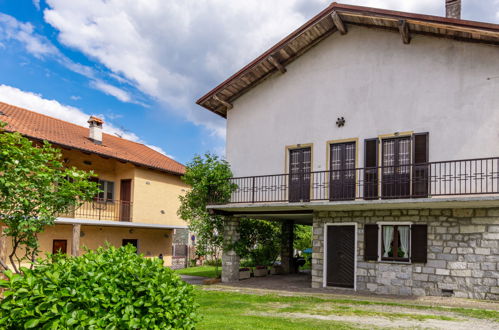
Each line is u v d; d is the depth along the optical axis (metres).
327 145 12.09
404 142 10.91
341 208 11.40
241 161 13.65
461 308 8.53
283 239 17.88
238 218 14.49
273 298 10.11
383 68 11.46
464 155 10.00
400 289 10.62
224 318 7.43
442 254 10.20
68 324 3.25
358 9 11.05
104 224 16.23
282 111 13.12
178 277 4.48
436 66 10.67
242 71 13.04
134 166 18.30
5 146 6.38
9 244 13.54
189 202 14.43
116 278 3.83
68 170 7.09
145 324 3.67
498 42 9.83
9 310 3.30
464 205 9.73
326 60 12.52
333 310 8.43
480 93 10.00
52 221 7.00
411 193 10.44
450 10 11.57
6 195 6.39
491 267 9.57
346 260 11.63
